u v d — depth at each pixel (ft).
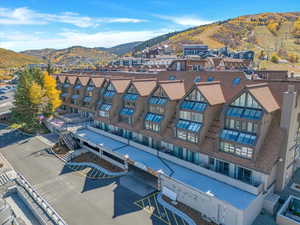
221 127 101.09
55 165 142.41
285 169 100.17
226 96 120.47
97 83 196.85
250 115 93.56
